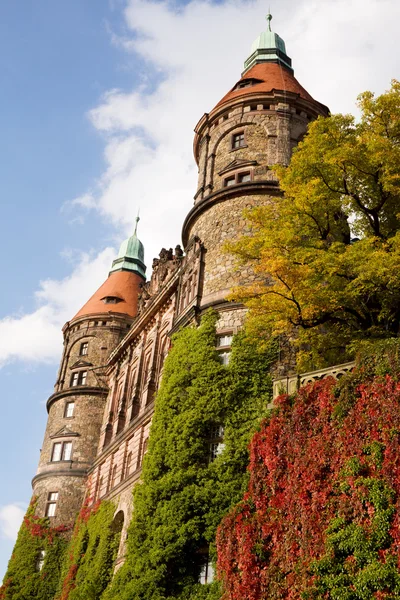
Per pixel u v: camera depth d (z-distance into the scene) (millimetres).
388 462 17344
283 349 30812
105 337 59344
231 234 35594
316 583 17188
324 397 20344
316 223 27391
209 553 26562
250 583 19484
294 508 19406
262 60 47750
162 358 44750
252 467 21781
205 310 33844
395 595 15586
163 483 29203
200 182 40188
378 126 26438
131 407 46375
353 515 17438
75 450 53625
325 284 28891
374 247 25156
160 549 27688
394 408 18062
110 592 29469
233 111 40719
